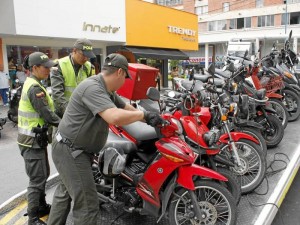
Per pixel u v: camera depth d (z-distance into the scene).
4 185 4.82
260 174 3.90
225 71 5.27
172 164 2.87
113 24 16.02
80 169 2.68
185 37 22.09
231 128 4.16
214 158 3.33
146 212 3.06
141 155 3.33
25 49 13.57
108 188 3.33
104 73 2.60
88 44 3.86
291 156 5.18
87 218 2.75
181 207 3.13
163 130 2.95
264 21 38.72
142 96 4.29
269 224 3.41
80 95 2.56
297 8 36.47
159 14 19.41
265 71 6.79
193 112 3.55
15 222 3.64
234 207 2.92
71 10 13.62
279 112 6.41
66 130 2.66
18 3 11.58
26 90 3.17
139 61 20.28
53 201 3.03
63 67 3.85
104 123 2.66
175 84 4.21
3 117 9.19
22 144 3.22
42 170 3.29
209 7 42.88
